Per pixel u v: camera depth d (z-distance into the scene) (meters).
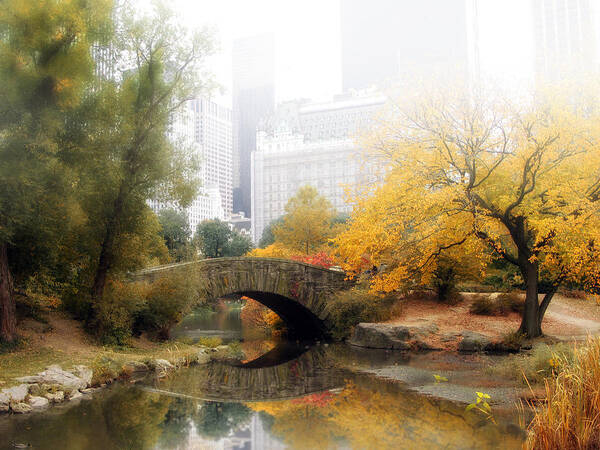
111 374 16.20
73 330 19.92
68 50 15.55
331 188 145.12
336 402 12.85
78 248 20.97
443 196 20.14
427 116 21.23
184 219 71.56
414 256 24.30
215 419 11.26
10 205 14.94
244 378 16.97
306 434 9.90
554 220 19.12
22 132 15.11
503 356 20.42
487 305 27.34
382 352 23.69
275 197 153.00
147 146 21.42
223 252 81.94
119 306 20.89
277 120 164.00
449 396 13.13
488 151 20.94
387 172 24.06
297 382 16.00
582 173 19.98
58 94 15.34
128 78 21.14
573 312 28.45
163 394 14.12
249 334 36.75
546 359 13.75
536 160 19.64
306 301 30.19
